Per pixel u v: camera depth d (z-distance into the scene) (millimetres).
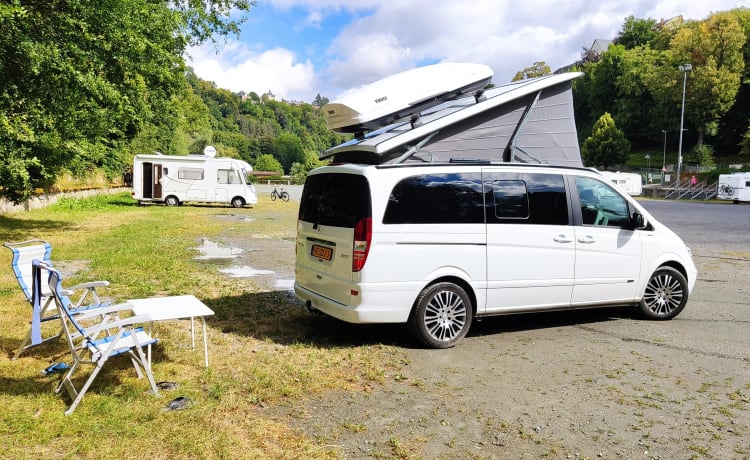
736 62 72625
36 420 3484
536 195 5883
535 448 3365
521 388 4363
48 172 14383
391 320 5188
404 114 6047
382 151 5422
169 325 6004
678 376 4668
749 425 3723
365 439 3443
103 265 9688
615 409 3969
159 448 3207
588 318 6770
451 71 6250
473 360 5059
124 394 3980
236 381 4328
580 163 6555
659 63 87062
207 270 9727
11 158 11695
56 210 22234
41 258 4812
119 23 11828
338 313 5301
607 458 3252
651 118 85125
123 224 17484
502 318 6730
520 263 5738
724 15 75125
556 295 5984
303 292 5980
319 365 4805
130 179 44062
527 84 6273
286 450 3252
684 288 6723
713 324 6508
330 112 6090
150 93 15773
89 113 13266
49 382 4164
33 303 4156
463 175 5539
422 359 5059
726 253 12992
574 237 6039
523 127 6262
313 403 4012
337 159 6117
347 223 5270
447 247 5367
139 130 39906
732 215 26297
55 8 10758
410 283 5215
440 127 5762
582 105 104438
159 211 23703
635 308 6926
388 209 5137
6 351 4883
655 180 63281
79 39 11344
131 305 4332
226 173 27625
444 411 3902
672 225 20422
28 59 10430
